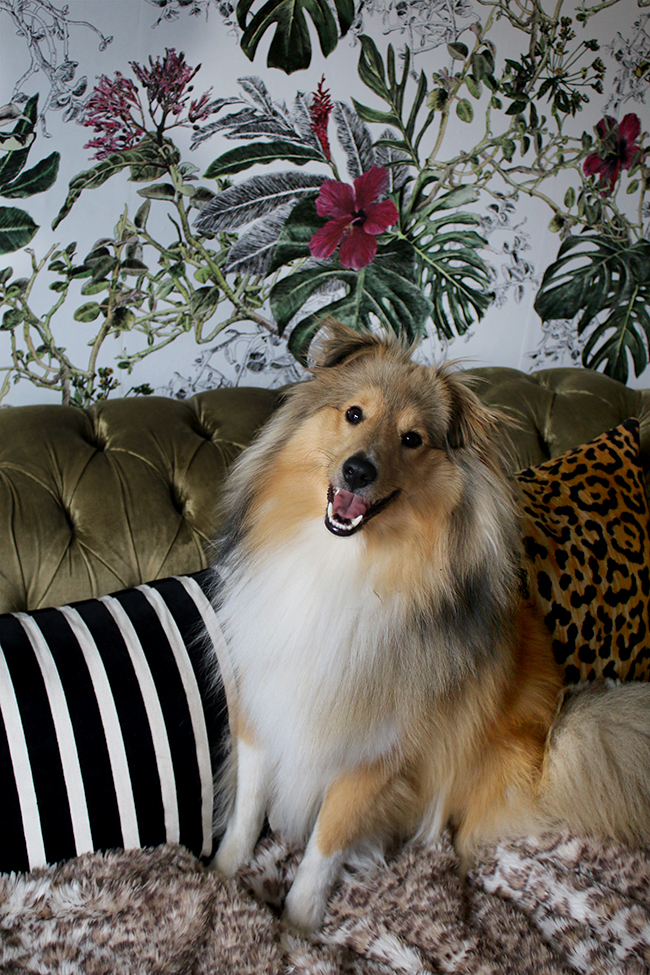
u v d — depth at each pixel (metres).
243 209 2.20
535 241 2.59
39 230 1.99
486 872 1.47
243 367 2.36
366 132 2.27
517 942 1.25
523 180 2.51
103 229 2.06
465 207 2.46
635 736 1.54
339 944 1.29
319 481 1.40
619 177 2.63
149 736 1.44
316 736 1.38
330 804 1.42
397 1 2.19
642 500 1.94
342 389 1.44
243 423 2.04
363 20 2.17
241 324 2.31
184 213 2.14
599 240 2.67
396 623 1.37
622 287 2.76
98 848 1.37
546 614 1.69
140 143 2.04
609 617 1.77
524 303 2.64
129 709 1.43
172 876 1.32
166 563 1.79
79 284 2.07
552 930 1.31
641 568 1.84
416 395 1.41
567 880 1.38
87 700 1.40
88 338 2.13
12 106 1.88
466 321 2.58
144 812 1.42
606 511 1.85
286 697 1.39
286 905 1.38
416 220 2.42
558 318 2.70
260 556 1.45
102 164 2.01
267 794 1.54
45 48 1.87
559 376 2.45
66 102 1.93
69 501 1.75
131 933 1.20
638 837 1.50
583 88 2.48
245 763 1.51
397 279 2.45
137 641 1.51
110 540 1.74
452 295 2.53
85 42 1.91
